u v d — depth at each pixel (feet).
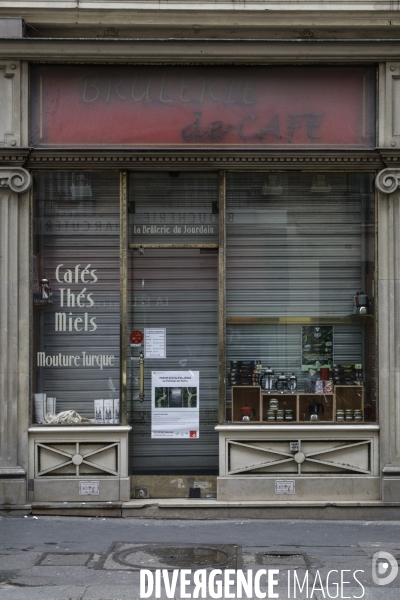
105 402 32.78
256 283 33.17
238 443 32.27
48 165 32.40
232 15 32.01
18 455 31.99
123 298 32.78
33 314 32.63
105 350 32.89
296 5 31.96
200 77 32.45
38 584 22.79
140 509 31.83
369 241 33.09
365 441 32.32
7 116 32.07
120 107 32.37
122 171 32.73
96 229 32.94
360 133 32.55
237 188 33.12
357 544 27.66
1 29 31.71
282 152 32.19
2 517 31.42
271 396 32.91
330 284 33.35
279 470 32.30
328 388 33.01
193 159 32.35
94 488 32.04
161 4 31.89
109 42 31.65
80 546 27.04
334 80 32.58
